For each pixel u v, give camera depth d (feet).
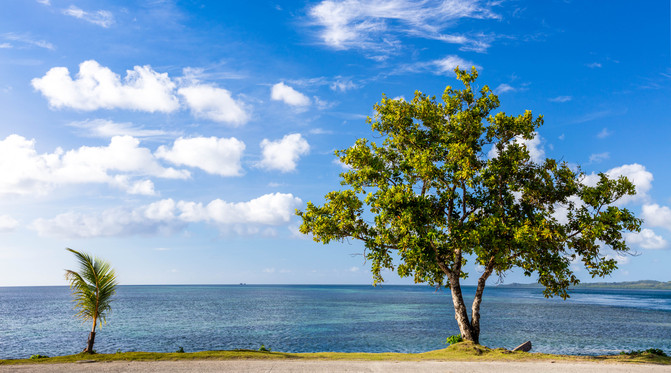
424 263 75.66
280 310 282.36
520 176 77.97
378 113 85.92
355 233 77.51
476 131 77.36
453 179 77.30
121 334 154.30
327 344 128.06
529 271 75.97
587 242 68.80
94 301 58.70
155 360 51.80
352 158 78.69
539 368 50.44
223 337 144.77
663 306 349.00
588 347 119.75
